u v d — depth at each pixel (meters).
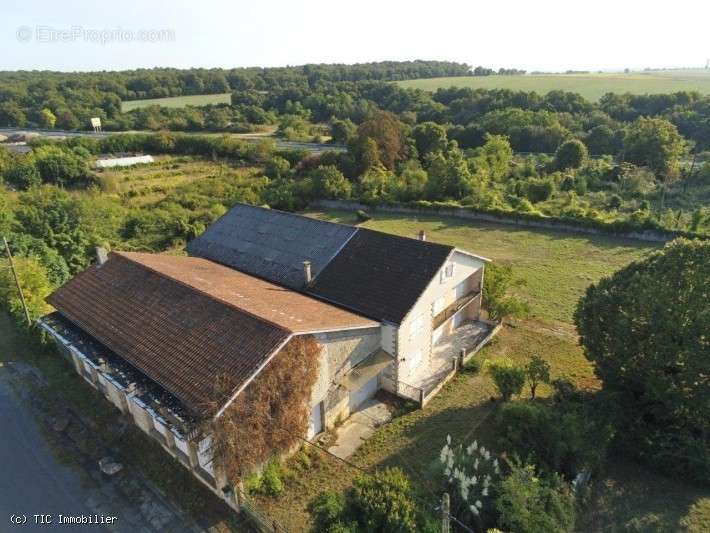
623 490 19.73
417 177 66.50
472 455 19.98
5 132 117.12
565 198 61.22
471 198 61.22
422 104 120.44
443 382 26.83
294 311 23.47
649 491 19.72
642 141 69.88
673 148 68.06
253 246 34.19
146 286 25.33
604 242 48.78
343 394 23.83
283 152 86.69
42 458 22.28
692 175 66.19
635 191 62.34
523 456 19.62
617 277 22.23
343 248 30.53
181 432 18.19
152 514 19.33
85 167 76.38
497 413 23.39
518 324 33.44
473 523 17.20
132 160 89.25
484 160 71.56
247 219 36.97
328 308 25.86
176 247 52.78
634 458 21.19
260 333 20.08
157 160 92.31
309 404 21.23
